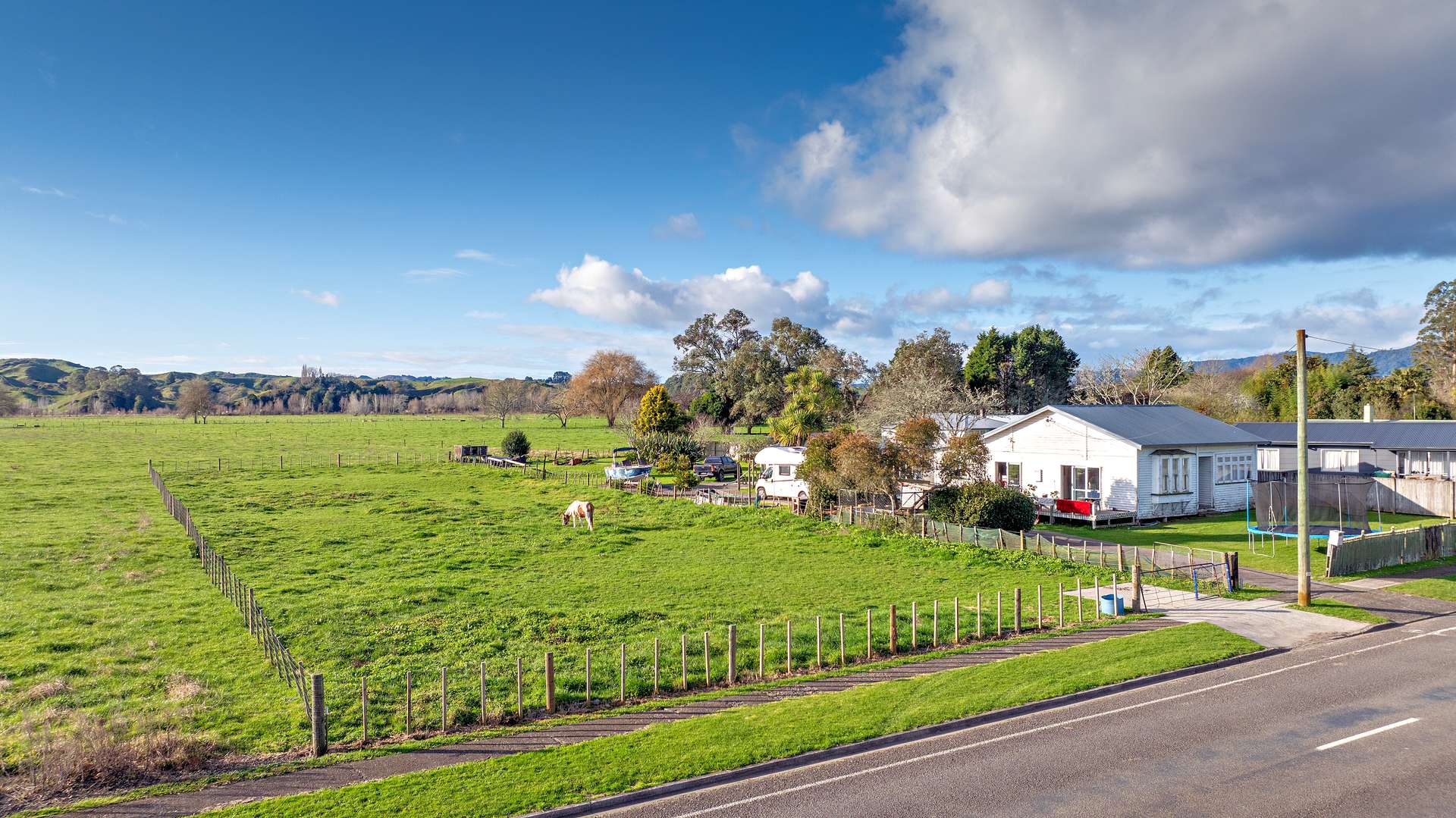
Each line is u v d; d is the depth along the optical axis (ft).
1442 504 143.84
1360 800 39.11
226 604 83.56
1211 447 148.97
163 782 42.45
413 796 40.06
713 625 75.10
